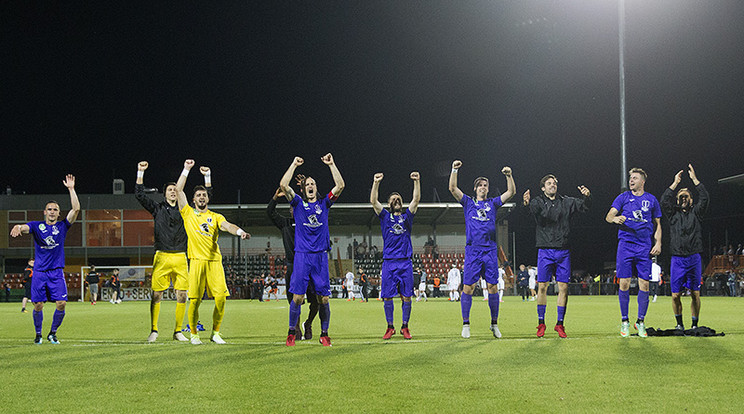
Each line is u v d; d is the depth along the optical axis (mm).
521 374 5934
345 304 26516
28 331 12719
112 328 13031
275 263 47344
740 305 21453
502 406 4680
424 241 50156
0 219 46875
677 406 4645
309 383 5578
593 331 10664
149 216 47938
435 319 14867
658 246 9734
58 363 6824
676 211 10070
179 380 5758
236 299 39688
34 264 9828
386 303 9875
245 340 9812
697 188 10070
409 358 6992
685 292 38062
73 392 5254
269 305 26625
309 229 8766
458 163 9828
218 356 7305
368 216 46688
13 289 44031
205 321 15000
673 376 5770
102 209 47500
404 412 4516
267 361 6863
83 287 38844
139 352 7770
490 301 9656
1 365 6719
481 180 9977
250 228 49750
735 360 6613
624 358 6781
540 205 9664
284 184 8727
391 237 9945
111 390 5324
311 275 8719
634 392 5109
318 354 7438
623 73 24391
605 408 4602
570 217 9633
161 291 10000
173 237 10094
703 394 5027
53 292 9797
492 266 9633
